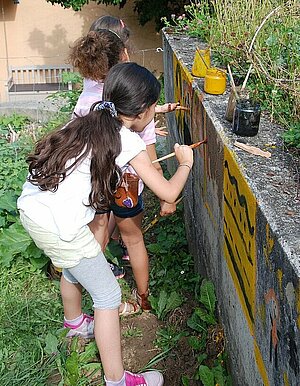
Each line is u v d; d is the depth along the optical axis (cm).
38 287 399
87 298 375
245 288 247
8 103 915
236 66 365
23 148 638
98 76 336
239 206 247
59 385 311
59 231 266
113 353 292
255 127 273
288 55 344
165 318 365
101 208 268
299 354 176
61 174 263
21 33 1183
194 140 368
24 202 275
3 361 329
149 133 331
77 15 1180
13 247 416
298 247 185
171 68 487
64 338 341
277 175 236
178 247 438
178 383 317
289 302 183
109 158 259
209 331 330
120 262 423
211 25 461
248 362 251
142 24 1116
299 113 288
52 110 843
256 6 416
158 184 272
